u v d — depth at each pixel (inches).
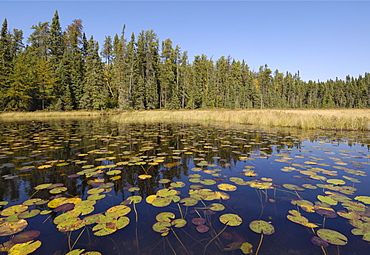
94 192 115.0
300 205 99.3
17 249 68.0
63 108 1132.5
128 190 118.6
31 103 1067.3
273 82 2380.7
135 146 249.1
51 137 319.6
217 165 170.7
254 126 493.4
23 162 177.6
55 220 86.0
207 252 67.1
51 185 125.7
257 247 69.8
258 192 115.5
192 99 1612.9
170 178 138.8
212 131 394.0
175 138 309.3
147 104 1379.2
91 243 72.1
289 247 69.9
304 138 309.4
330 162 177.9
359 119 425.4
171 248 69.4
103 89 1352.1
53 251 67.7
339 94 2541.8
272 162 179.6
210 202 103.8
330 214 90.6
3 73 1041.5
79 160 185.0
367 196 108.6
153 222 85.5
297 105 2559.1
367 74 2748.5
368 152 217.2
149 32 1423.5
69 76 1228.5
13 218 87.5
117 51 1390.3
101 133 368.2
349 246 70.5
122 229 80.5
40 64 1106.7
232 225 82.4
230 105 1792.6
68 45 1412.4
